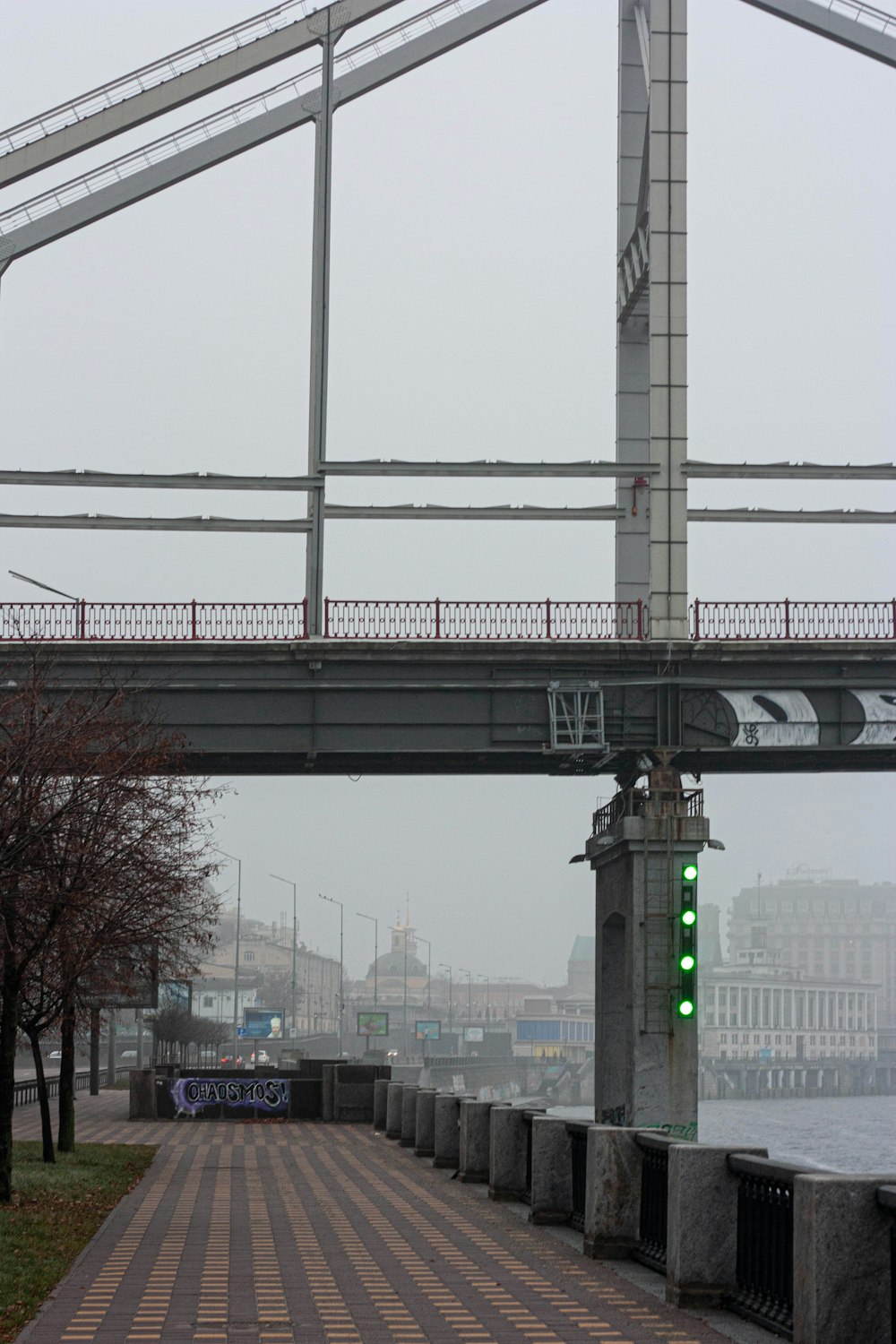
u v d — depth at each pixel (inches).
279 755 1916.8
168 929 1299.2
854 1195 496.4
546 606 1914.4
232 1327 557.3
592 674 1923.0
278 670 1882.4
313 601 1899.6
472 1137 1137.4
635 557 2228.1
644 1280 666.8
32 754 994.7
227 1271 690.8
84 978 1374.3
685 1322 569.3
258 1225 866.8
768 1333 546.0
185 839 1630.2
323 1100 2079.2
